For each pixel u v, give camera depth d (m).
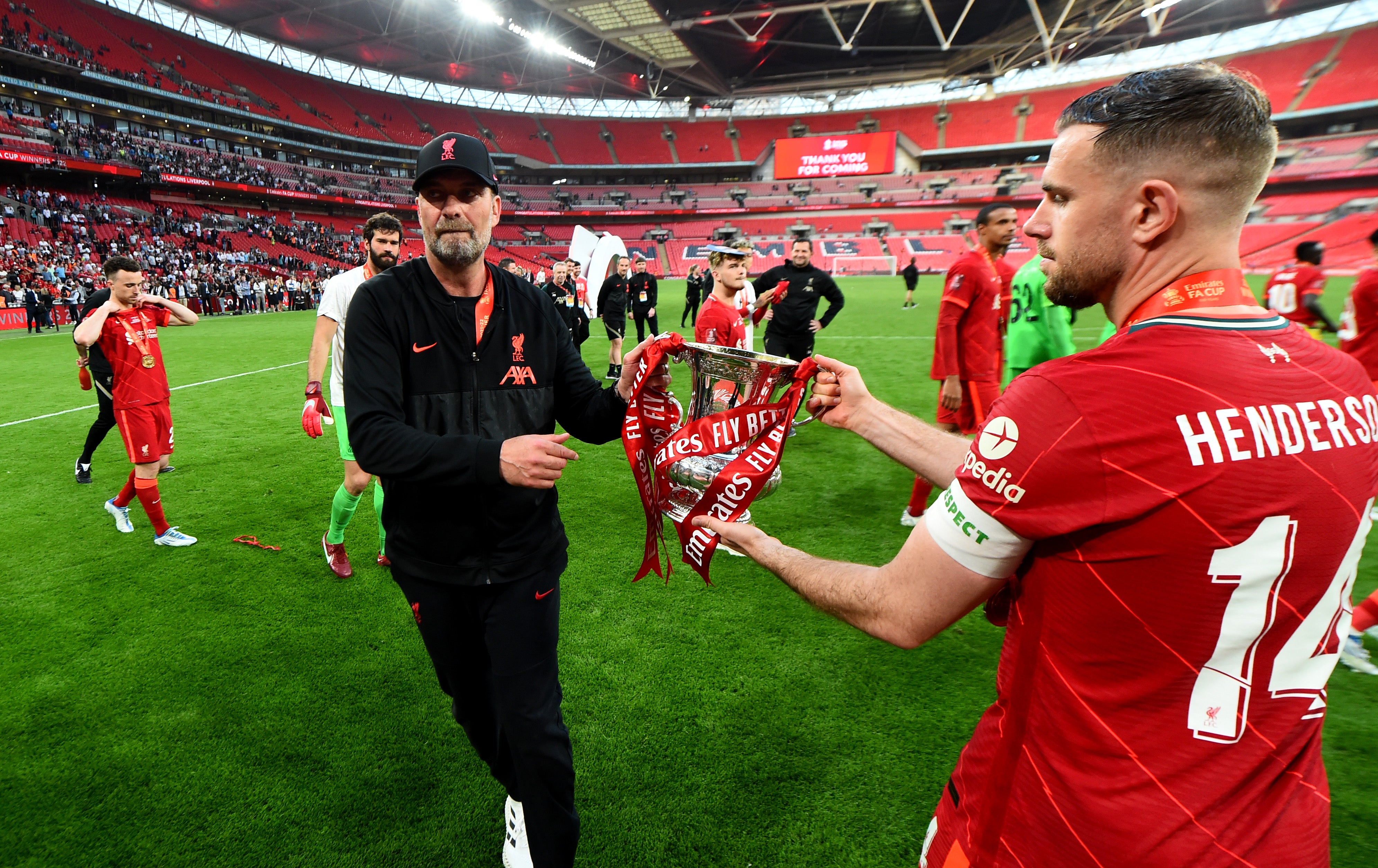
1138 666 0.70
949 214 48.75
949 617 0.80
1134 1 29.75
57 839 1.85
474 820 1.93
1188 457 0.65
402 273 1.56
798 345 6.22
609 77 48.09
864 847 1.80
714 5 32.12
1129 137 0.73
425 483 1.31
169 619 3.04
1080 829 0.74
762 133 56.97
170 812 1.95
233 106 40.12
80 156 30.88
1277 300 6.02
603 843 1.83
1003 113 51.41
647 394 1.45
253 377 9.78
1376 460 0.71
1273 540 0.65
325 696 2.48
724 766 2.10
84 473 5.00
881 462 5.32
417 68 47.12
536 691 1.56
